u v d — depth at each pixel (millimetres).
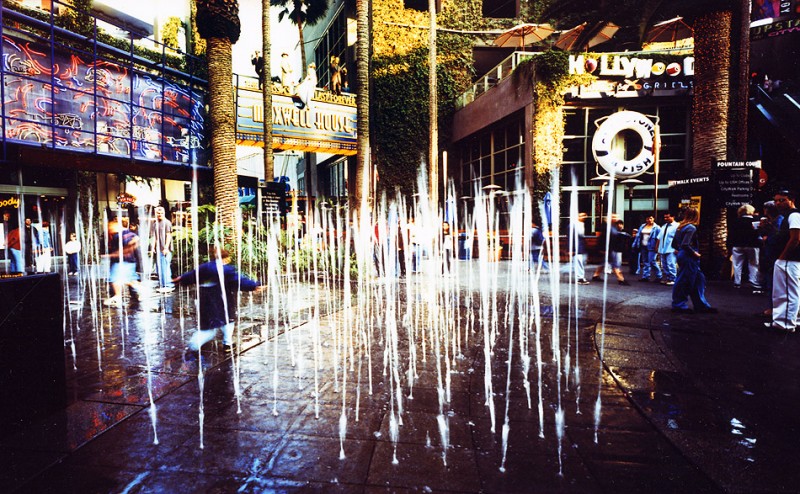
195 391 3572
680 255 6676
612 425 3018
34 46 8969
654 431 2936
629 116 14375
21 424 2854
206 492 2221
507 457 2590
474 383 3807
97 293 8531
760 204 14562
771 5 14609
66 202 16438
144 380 3812
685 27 16641
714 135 10844
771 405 3328
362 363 4344
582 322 6051
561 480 2357
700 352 4641
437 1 20672
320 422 3031
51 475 2348
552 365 4273
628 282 10141
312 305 7414
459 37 20984
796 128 15055
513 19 21078
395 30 20609
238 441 2748
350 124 18875
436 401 3416
